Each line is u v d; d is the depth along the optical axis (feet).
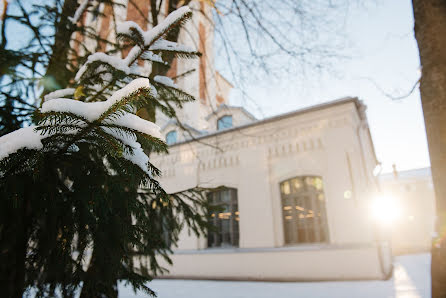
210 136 37.86
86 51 8.90
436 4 8.50
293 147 32.99
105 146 3.85
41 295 5.71
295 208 32.17
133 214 5.79
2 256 4.62
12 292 4.71
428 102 8.27
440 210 7.77
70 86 8.43
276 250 30.68
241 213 33.96
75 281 4.99
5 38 8.19
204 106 57.11
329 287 24.08
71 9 10.26
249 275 31.27
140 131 3.71
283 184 33.53
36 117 3.55
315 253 28.84
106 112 3.38
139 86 3.24
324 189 30.37
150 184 4.40
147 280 7.02
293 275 29.14
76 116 3.41
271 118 33.81
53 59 8.54
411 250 74.38
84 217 4.54
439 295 7.45
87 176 4.59
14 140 3.81
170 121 42.93
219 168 37.04
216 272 33.06
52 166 4.44
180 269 35.19
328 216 29.30
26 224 4.79
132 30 5.29
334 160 30.37
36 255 4.88
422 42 8.67
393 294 20.25
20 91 8.93
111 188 4.96
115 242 5.06
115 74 5.57
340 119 31.04
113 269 5.43
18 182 3.97
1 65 7.60
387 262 32.45
